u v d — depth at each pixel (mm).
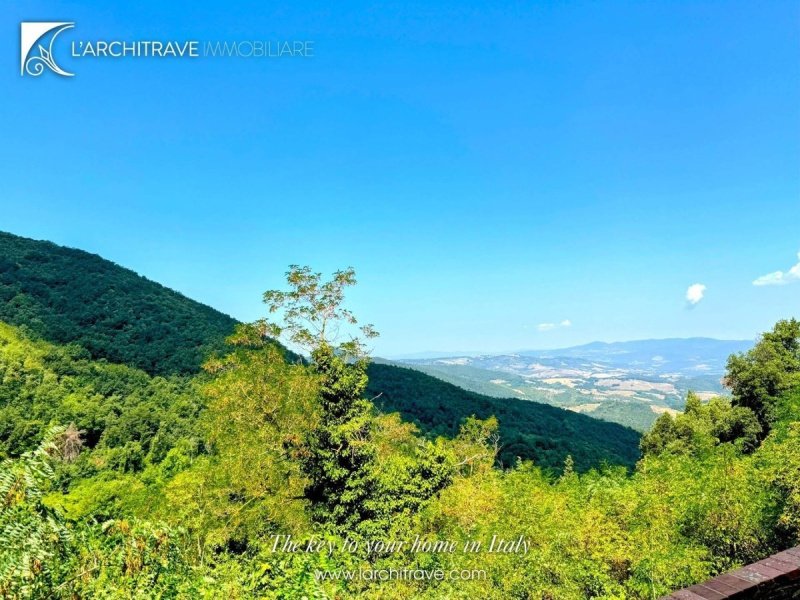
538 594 15094
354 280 25078
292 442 22016
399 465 25562
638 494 19219
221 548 20297
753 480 15625
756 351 37219
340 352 23875
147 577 6488
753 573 3637
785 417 21922
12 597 4816
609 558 15695
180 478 21188
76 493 34844
